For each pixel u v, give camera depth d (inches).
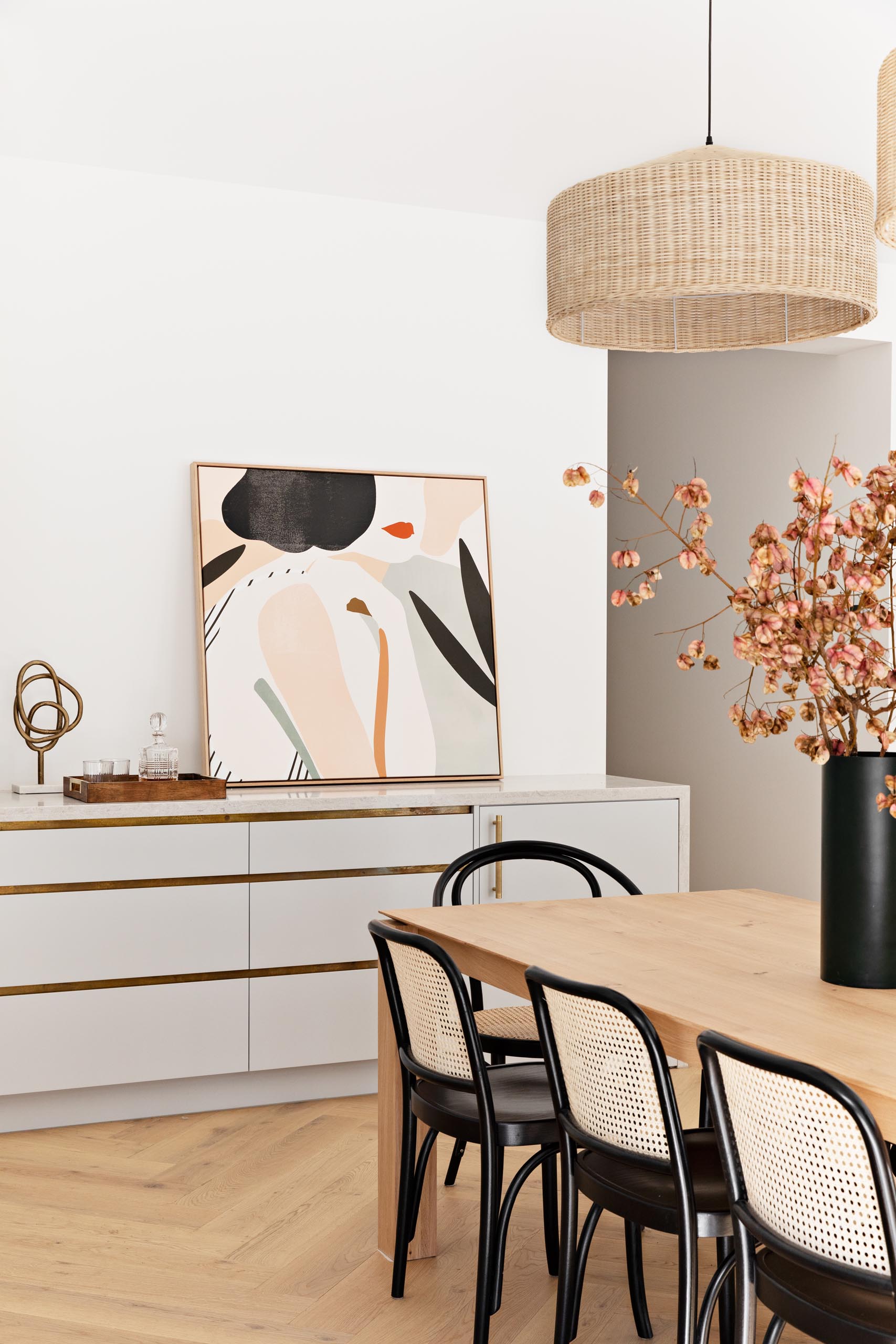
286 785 165.9
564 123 175.3
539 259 190.4
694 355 253.4
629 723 277.1
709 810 250.7
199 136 165.8
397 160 175.6
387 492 178.2
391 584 176.1
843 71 175.9
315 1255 109.6
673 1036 73.0
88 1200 121.4
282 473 172.7
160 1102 147.5
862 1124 55.2
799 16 166.7
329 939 150.9
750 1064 60.3
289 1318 98.0
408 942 88.4
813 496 76.7
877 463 213.8
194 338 170.9
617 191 93.7
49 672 158.2
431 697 175.5
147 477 168.1
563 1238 81.1
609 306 110.0
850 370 218.5
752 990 78.7
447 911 107.3
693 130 179.3
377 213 180.5
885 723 80.7
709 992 78.2
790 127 182.1
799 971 84.4
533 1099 94.7
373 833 152.8
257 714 166.1
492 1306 88.3
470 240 186.1
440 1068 92.0
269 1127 143.8
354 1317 98.4
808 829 224.2
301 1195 123.0
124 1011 142.1
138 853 142.4
